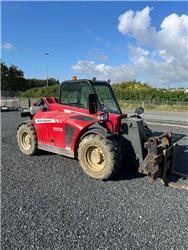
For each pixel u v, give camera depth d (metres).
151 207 3.69
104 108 5.38
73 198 3.98
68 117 5.28
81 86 5.46
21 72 49.09
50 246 2.84
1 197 3.99
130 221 3.32
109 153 4.46
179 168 5.30
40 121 5.79
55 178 4.80
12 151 6.71
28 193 4.15
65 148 5.31
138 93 29.56
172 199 3.93
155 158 4.26
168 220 3.34
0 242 2.91
